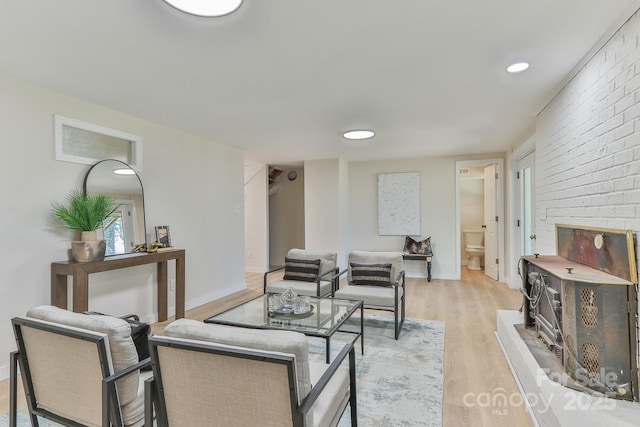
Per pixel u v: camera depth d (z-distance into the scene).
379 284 3.54
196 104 3.07
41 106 2.66
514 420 1.89
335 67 2.34
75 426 1.47
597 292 1.72
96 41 1.96
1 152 2.43
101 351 1.33
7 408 2.02
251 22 1.77
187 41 1.97
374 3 1.63
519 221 4.98
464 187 7.65
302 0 1.59
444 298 4.55
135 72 2.39
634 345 1.65
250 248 6.80
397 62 2.27
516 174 5.02
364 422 1.88
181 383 1.23
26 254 2.57
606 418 1.52
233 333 1.23
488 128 3.98
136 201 3.41
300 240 7.46
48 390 1.52
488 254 6.07
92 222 2.83
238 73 2.42
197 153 4.30
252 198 6.77
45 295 2.67
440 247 5.93
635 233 1.67
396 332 3.08
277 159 6.16
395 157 5.98
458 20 1.78
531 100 3.00
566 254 2.52
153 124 3.67
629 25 1.72
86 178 2.99
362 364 2.58
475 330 3.30
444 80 2.57
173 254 3.57
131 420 1.42
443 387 2.24
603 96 1.99
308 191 6.19
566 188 2.57
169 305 3.85
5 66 2.29
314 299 3.08
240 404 1.17
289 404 1.11
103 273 3.16
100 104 3.06
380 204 6.26
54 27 1.81
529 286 2.60
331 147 5.05
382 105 3.14
